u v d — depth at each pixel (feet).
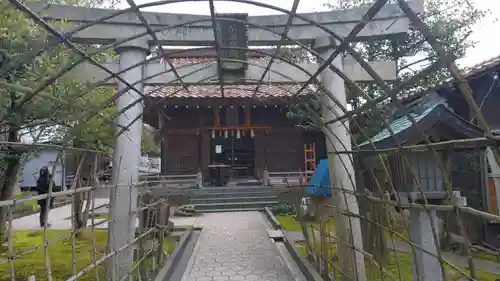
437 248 8.43
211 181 50.14
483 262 19.27
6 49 11.10
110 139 17.49
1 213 15.40
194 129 49.67
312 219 27.86
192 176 48.32
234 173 57.21
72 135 11.89
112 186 15.10
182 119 50.75
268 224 34.04
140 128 17.99
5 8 10.32
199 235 29.55
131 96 17.03
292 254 23.13
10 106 11.84
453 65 6.04
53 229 32.37
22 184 51.47
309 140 53.98
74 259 11.44
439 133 14.39
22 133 15.90
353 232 17.06
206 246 26.02
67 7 16.35
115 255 14.32
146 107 18.81
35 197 9.66
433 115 13.79
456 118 13.83
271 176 51.75
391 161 15.92
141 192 20.58
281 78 19.01
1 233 15.97
